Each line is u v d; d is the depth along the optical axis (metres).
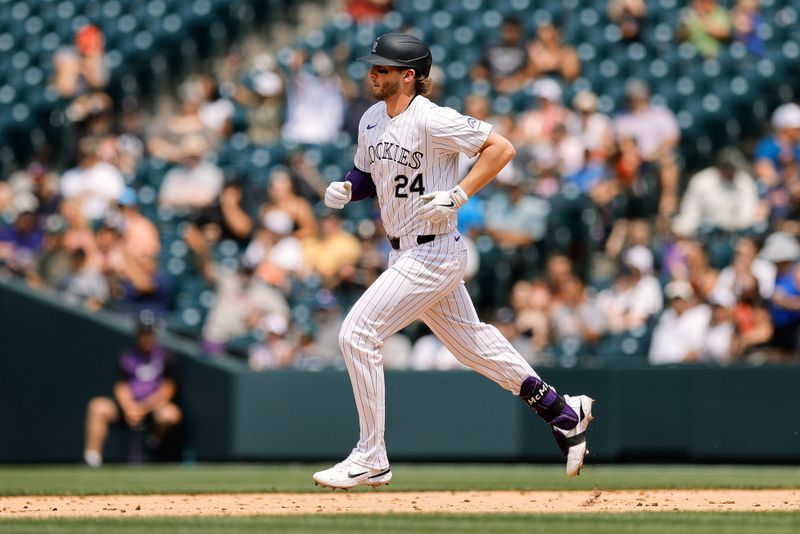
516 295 38.44
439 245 18.97
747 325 35.66
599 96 48.75
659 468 33.53
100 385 37.09
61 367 37.38
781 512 18.47
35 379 37.53
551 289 38.44
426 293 19.03
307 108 47.91
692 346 35.81
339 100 48.50
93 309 37.72
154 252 41.22
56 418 37.31
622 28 50.38
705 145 48.28
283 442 35.66
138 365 36.47
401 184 18.97
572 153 44.22
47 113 52.06
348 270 40.31
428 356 37.06
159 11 54.56
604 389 34.06
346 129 48.22
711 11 50.88
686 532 15.06
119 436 36.62
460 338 19.69
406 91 18.97
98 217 44.97
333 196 19.61
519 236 42.16
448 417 34.78
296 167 44.31
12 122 52.12
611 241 42.69
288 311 39.75
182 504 21.25
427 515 17.86
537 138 44.62
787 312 35.53
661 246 41.25
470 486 25.83
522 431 34.38
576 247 42.94
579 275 42.72
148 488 25.80
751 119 48.91
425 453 34.81
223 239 43.88
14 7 56.34
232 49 54.50
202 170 45.19
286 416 35.69
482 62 49.50
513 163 42.88
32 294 37.66
